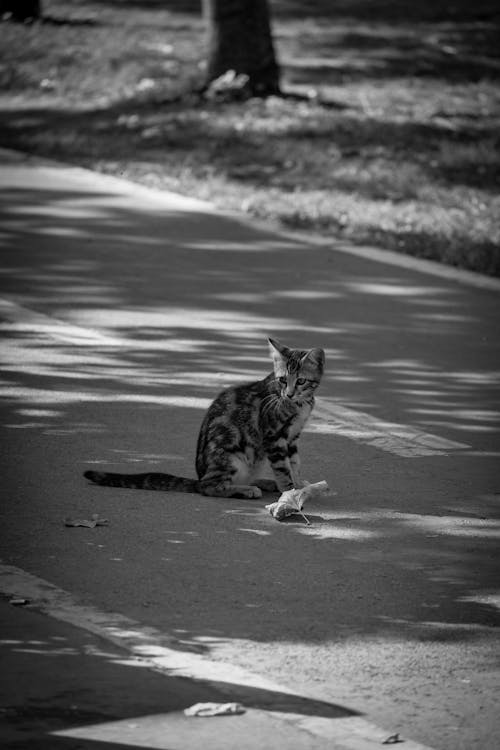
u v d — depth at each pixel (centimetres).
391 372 1753
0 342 1814
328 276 2270
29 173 3030
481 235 2542
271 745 778
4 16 5003
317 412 1573
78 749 752
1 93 4112
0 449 1380
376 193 2872
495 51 4884
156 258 2333
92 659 884
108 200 2783
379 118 3625
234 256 2373
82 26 5106
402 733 819
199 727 791
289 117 3569
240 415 1299
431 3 5984
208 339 1867
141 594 1016
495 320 2047
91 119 3662
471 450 1448
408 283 2248
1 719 785
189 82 3944
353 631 971
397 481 1338
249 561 1102
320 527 1195
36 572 1052
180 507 1234
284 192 2872
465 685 891
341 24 5356
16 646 898
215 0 3812
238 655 917
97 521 1173
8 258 2294
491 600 1044
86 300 2050
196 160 3127
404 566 1109
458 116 3728
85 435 1441
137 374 1688
